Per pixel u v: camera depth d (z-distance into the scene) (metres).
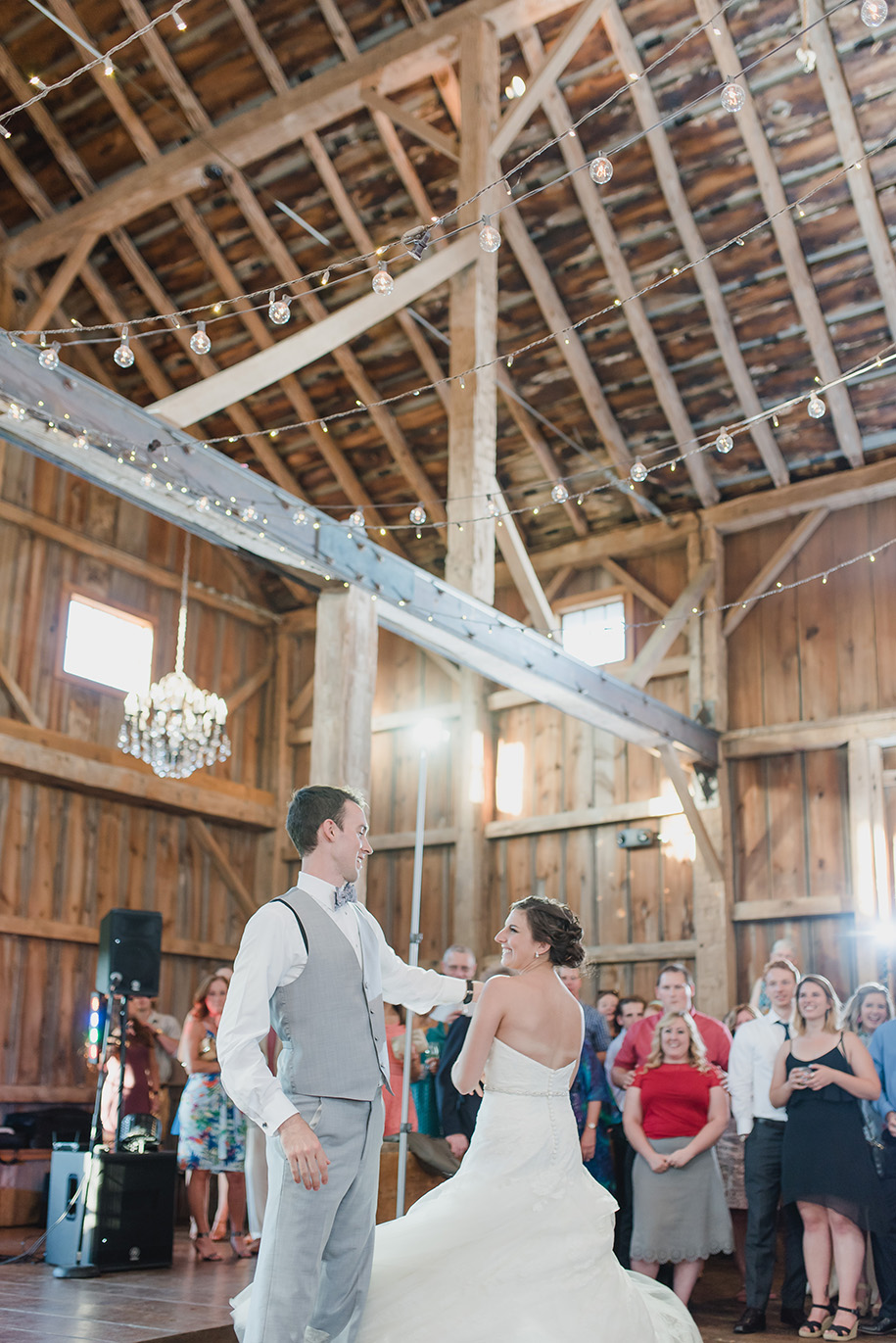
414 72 7.32
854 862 7.83
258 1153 5.14
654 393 8.41
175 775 7.27
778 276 7.64
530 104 6.90
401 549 10.02
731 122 7.14
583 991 8.75
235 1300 2.84
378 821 10.03
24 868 8.47
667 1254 4.38
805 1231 4.51
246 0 7.36
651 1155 4.45
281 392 9.15
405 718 10.02
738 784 8.48
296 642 10.68
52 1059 8.41
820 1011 4.55
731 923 8.21
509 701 9.62
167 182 8.02
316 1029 2.50
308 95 7.49
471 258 6.68
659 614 8.90
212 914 9.80
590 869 8.95
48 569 8.88
